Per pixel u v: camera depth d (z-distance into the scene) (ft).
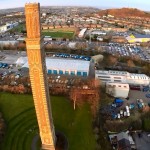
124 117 374.84
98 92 415.85
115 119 368.27
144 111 385.70
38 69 216.33
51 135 260.62
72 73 542.98
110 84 454.81
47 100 239.71
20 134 301.22
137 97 445.78
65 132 304.71
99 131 317.63
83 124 322.75
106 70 564.30
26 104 369.30
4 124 313.32
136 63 650.02
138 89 475.31
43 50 219.61
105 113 383.86
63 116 339.77
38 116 247.50
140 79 500.74
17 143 285.02
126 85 453.58
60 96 399.24
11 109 354.33
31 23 201.05
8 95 398.21
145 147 304.50
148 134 329.93
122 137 308.40
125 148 291.38
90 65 611.88
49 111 249.14
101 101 416.46
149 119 359.87
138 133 331.98
